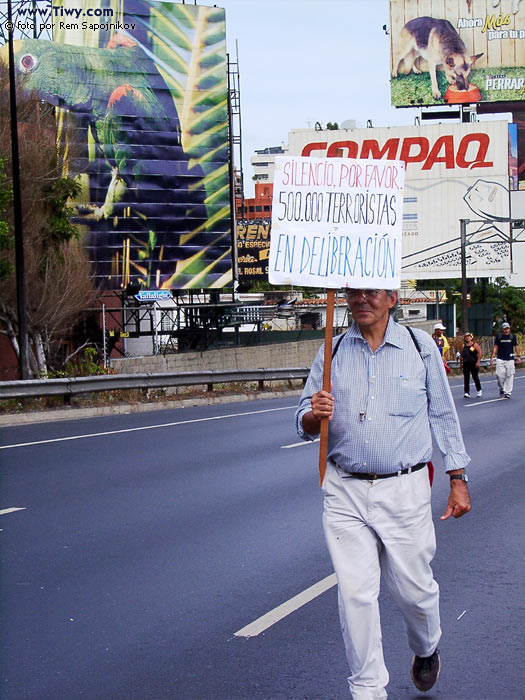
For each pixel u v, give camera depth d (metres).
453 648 6.29
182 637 6.46
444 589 7.64
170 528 9.78
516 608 7.11
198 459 14.70
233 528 9.80
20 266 24.31
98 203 44.09
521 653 6.18
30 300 31.77
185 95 45.81
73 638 6.44
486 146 64.31
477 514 10.64
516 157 83.31
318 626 6.69
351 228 5.15
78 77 43.38
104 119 44.12
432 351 5.16
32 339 32.62
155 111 45.19
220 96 46.38
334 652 6.16
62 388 21.83
